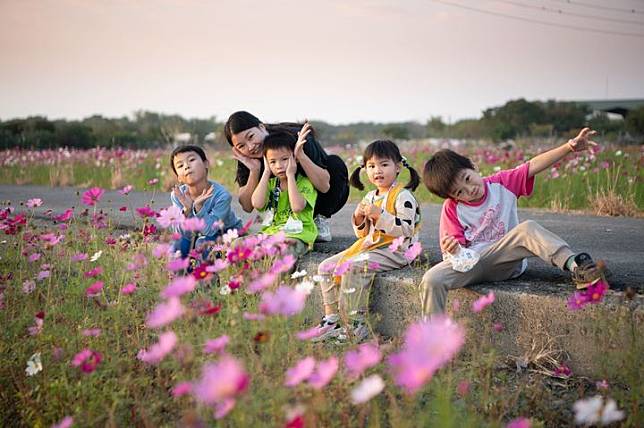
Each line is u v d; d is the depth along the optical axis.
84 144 24.34
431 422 1.72
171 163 3.32
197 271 2.18
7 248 3.51
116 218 4.87
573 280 2.41
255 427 1.60
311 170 3.17
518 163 8.37
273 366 1.87
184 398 1.83
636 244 3.47
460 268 2.35
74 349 2.26
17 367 2.24
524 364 2.34
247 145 3.31
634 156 8.41
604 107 50.69
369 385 1.38
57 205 6.26
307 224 3.21
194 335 2.14
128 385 2.01
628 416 1.83
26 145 22.12
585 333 2.25
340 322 2.69
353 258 2.50
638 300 2.21
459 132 38.62
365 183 7.25
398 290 2.69
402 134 40.16
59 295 2.85
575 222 4.53
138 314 2.69
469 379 1.94
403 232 2.78
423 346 1.23
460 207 2.61
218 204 3.24
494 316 2.46
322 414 1.64
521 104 39.56
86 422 1.79
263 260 2.69
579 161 7.43
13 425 2.07
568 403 2.07
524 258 2.54
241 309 2.24
